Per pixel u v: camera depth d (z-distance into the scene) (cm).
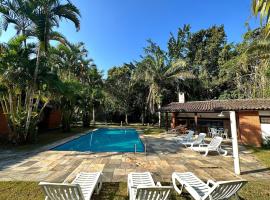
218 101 1816
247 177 617
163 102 2862
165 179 591
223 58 2669
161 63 2584
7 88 1138
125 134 2067
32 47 1224
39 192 495
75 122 2859
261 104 1299
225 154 931
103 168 702
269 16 370
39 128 2147
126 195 486
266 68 1290
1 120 1541
